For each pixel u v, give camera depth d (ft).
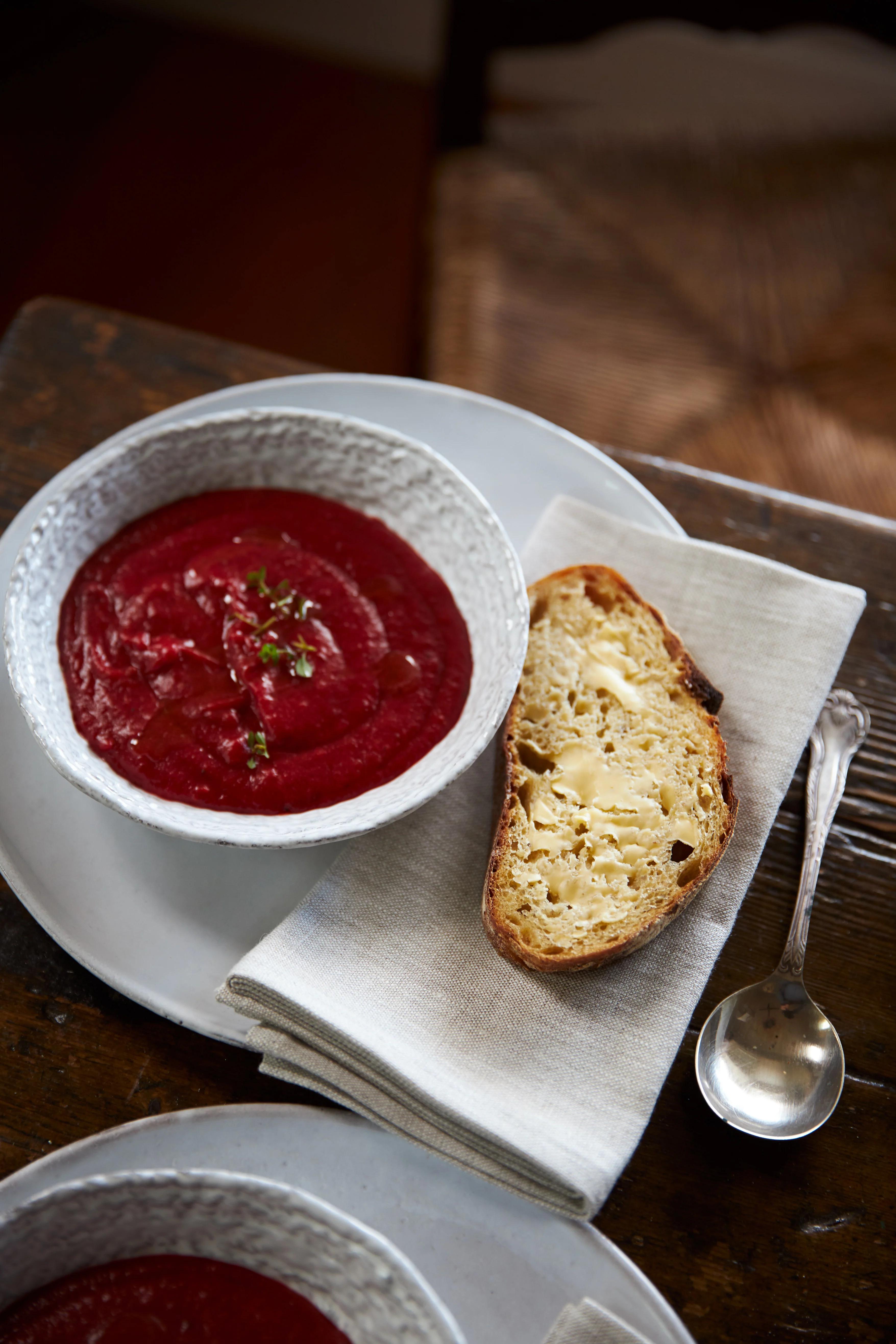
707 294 3.46
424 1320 1.58
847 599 2.04
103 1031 1.86
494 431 2.23
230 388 2.25
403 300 4.68
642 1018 1.82
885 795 2.06
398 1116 1.76
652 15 3.61
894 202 3.63
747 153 3.70
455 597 2.07
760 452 3.20
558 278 3.45
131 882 1.89
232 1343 1.65
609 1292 1.71
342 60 5.47
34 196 4.76
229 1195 1.62
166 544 2.07
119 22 5.39
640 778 1.95
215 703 1.98
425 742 1.99
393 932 1.86
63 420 2.30
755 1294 1.77
